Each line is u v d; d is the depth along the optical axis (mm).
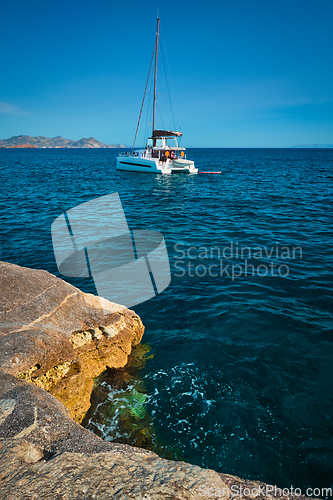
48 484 1696
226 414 3297
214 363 4094
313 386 3682
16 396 2480
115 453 2027
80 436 2182
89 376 3766
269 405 3412
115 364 4066
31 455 1981
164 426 3178
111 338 4020
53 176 29266
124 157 33375
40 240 9023
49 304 3834
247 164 51719
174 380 3818
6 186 21188
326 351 4316
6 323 3408
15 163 52906
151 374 3939
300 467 2750
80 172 34375
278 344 4473
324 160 67125
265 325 4953
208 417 3268
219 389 3646
